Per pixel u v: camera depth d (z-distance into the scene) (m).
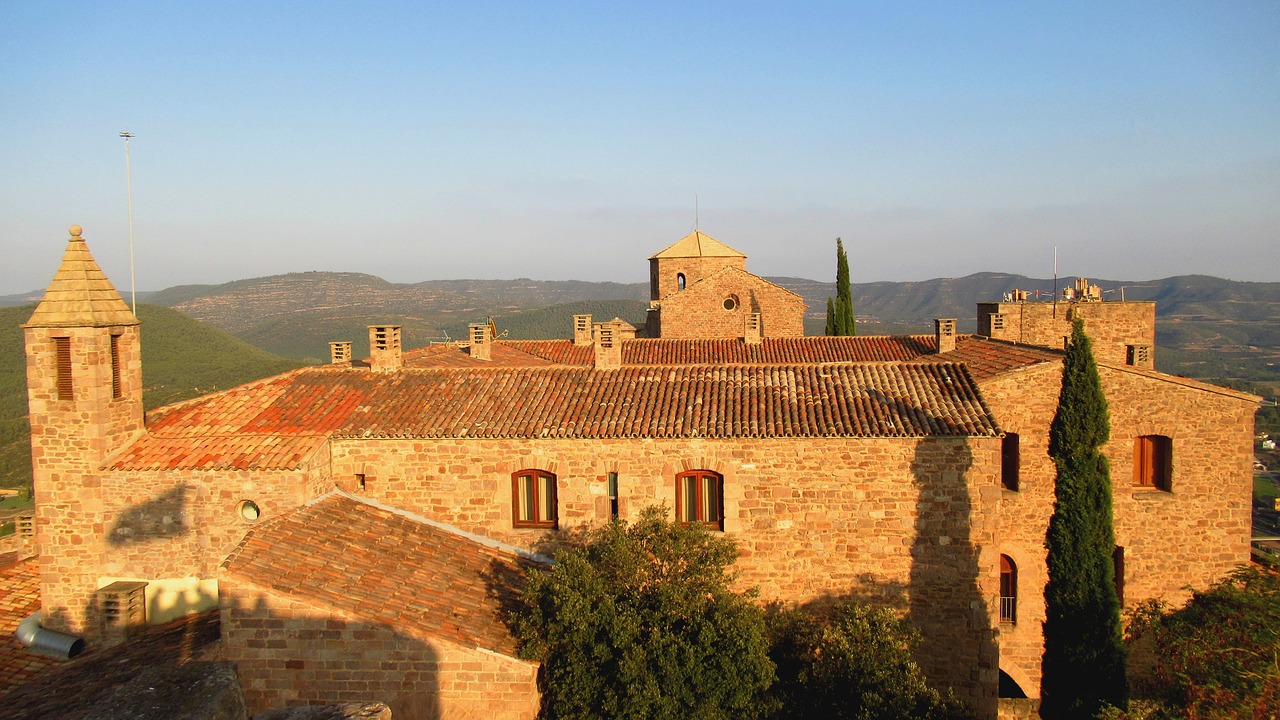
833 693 18.42
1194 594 23.39
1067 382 20.83
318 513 20.67
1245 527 26.59
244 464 20.86
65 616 21.36
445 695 16.89
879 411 22.08
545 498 22.55
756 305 51.44
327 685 17.03
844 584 21.67
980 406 22.08
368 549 19.83
